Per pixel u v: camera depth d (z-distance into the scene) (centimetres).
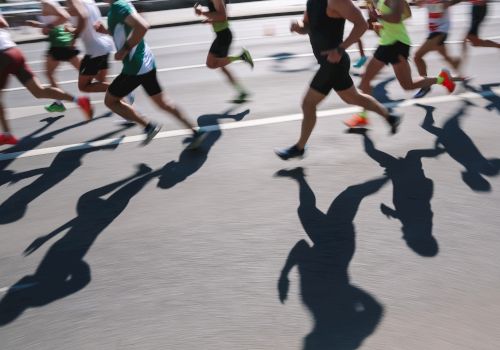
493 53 975
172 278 397
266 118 698
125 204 508
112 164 593
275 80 870
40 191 545
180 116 592
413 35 1188
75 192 538
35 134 696
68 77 988
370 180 523
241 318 352
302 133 544
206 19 705
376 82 822
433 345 321
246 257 416
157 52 1146
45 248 445
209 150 612
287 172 549
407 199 486
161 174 563
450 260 399
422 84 653
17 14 1566
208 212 484
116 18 530
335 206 481
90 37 650
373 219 457
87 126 712
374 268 395
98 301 377
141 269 410
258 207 488
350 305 358
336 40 488
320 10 478
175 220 475
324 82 512
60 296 385
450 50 1010
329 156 577
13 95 896
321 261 406
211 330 343
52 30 728
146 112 752
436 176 524
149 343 336
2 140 649
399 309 352
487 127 634
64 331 351
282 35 1245
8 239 463
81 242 451
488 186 503
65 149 641
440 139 606
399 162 556
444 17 716
